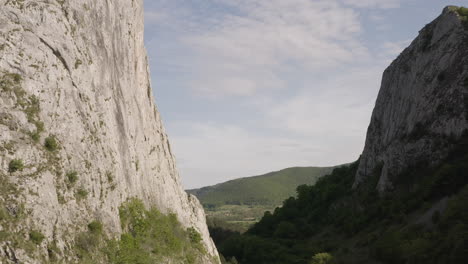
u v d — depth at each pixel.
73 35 44.78
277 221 132.00
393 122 100.31
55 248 32.62
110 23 53.81
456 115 75.88
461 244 45.88
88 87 45.50
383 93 112.75
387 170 92.62
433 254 50.12
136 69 61.47
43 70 38.59
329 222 109.69
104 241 39.91
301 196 142.62
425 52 92.75
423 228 61.22
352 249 77.44
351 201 107.19
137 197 53.09
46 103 37.94
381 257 63.53
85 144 42.03
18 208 30.81
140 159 57.19
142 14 66.25
